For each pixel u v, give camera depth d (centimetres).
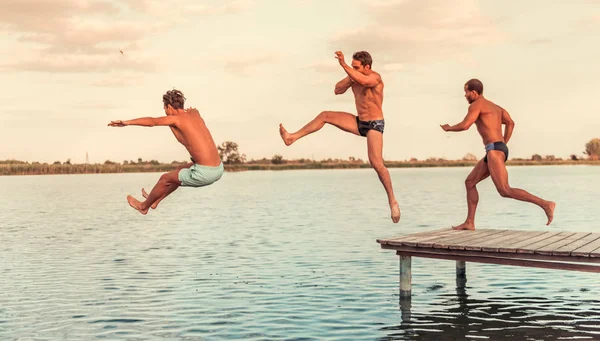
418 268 1619
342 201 4450
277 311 1187
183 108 879
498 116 1339
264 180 10862
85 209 4047
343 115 918
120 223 2997
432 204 3922
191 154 863
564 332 1041
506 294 1324
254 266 1661
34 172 9631
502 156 1327
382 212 3406
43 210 3969
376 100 902
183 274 1558
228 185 8294
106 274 1570
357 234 2353
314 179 11288
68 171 9850
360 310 1193
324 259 1764
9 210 3969
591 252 1085
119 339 1016
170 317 1147
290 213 3428
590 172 11781
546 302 1250
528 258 1148
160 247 2070
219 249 1997
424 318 1134
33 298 1303
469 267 1639
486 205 3744
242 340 1005
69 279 1505
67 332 1055
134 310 1200
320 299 1278
